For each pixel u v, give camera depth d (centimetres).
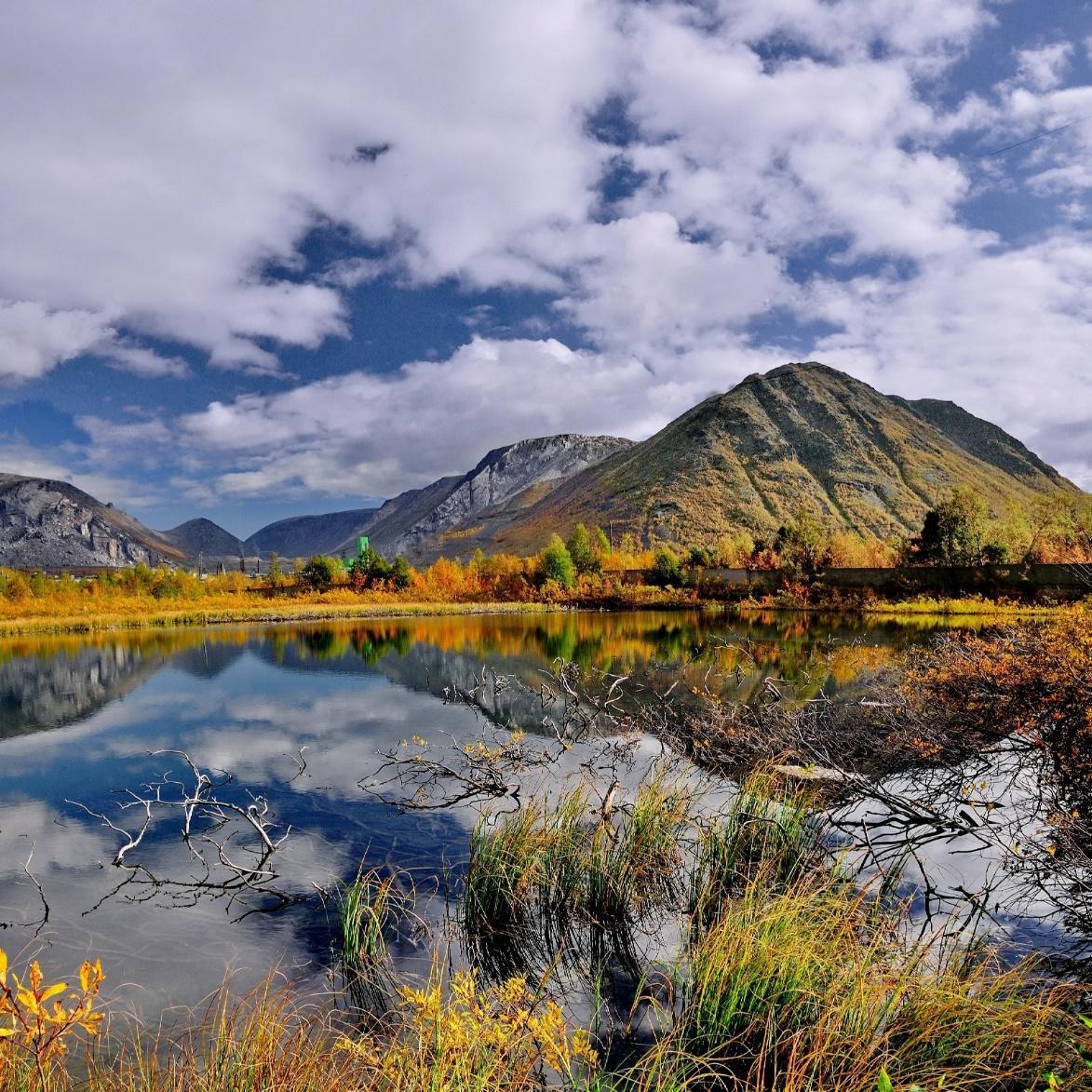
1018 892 597
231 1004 512
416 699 1878
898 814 782
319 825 917
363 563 8219
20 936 638
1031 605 4156
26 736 1561
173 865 806
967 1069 339
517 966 546
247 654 3072
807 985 405
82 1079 409
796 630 3362
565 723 1442
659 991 504
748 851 666
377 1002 504
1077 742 696
